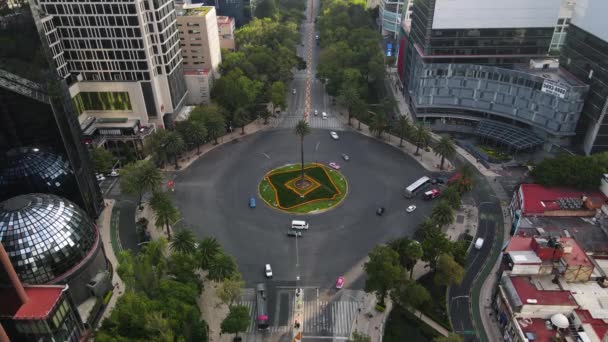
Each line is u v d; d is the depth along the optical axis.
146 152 185.38
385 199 160.75
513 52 193.50
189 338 103.69
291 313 117.50
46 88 126.69
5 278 93.19
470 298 121.25
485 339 110.31
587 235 129.50
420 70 199.50
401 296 110.69
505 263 118.00
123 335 99.88
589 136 174.12
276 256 136.00
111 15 172.38
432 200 160.00
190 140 184.50
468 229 145.25
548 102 178.88
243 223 149.75
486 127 195.38
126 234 145.25
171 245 126.25
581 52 174.75
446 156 171.75
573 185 146.88
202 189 167.12
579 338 97.62
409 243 122.25
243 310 106.25
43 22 163.50
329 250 138.12
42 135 133.00
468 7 183.38
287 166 181.62
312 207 157.25
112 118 193.75
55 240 110.75
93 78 186.88
